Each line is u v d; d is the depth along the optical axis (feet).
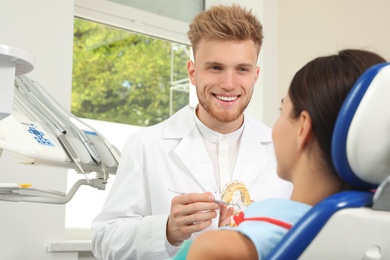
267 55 9.78
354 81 2.51
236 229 2.49
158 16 9.77
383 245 2.27
